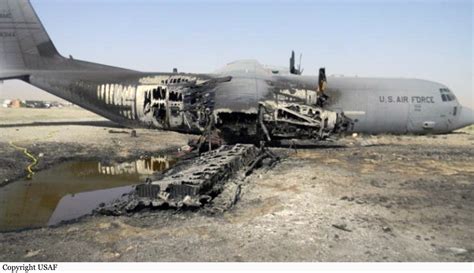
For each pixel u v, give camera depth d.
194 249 7.08
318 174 13.97
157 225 8.52
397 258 6.68
